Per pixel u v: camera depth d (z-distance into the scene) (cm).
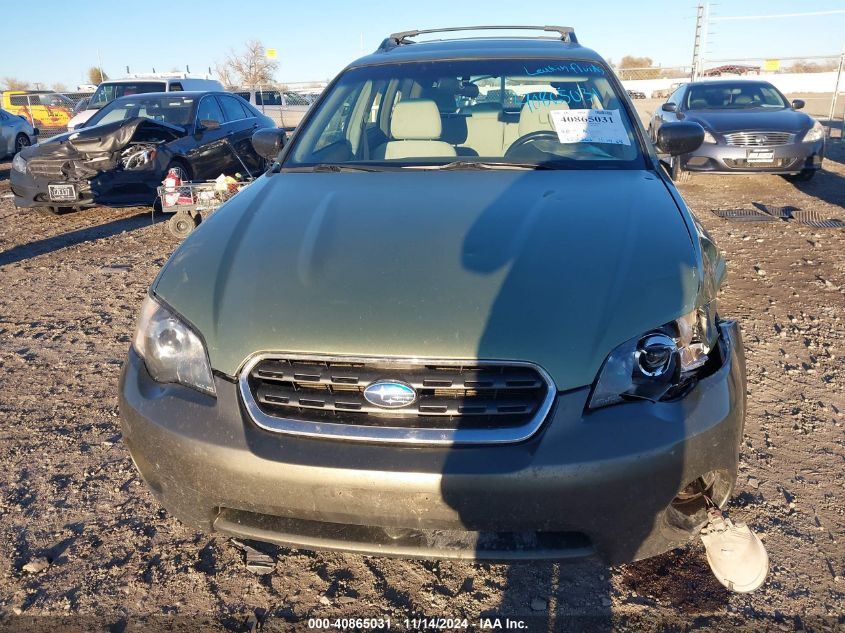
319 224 238
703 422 188
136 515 264
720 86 1062
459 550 188
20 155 794
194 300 208
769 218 737
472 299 195
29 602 222
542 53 359
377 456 182
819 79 3241
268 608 220
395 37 440
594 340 187
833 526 251
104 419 336
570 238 221
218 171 887
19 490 279
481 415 184
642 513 185
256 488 187
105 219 821
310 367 190
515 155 310
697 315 203
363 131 341
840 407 335
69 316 484
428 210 244
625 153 304
